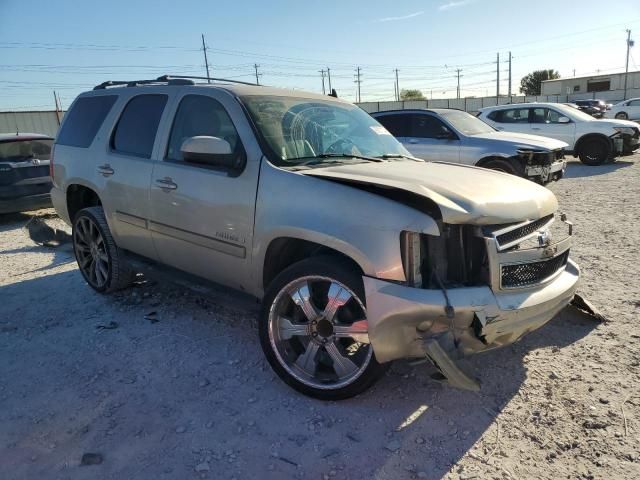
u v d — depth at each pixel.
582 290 4.96
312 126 4.03
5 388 3.52
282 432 2.98
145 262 4.79
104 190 4.82
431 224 2.83
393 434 2.95
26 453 2.84
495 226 2.99
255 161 3.55
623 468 2.61
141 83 4.99
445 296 2.81
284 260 3.58
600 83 74.12
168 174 4.13
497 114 16.14
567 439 2.85
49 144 9.91
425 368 3.66
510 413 3.11
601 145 14.65
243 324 4.48
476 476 2.60
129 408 3.25
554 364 3.65
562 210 8.82
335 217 3.08
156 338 4.24
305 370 3.35
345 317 3.21
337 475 2.63
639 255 5.95
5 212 9.20
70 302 5.14
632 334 4.02
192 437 2.95
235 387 3.47
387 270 2.88
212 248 3.86
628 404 3.13
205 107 4.05
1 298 5.32
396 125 11.27
